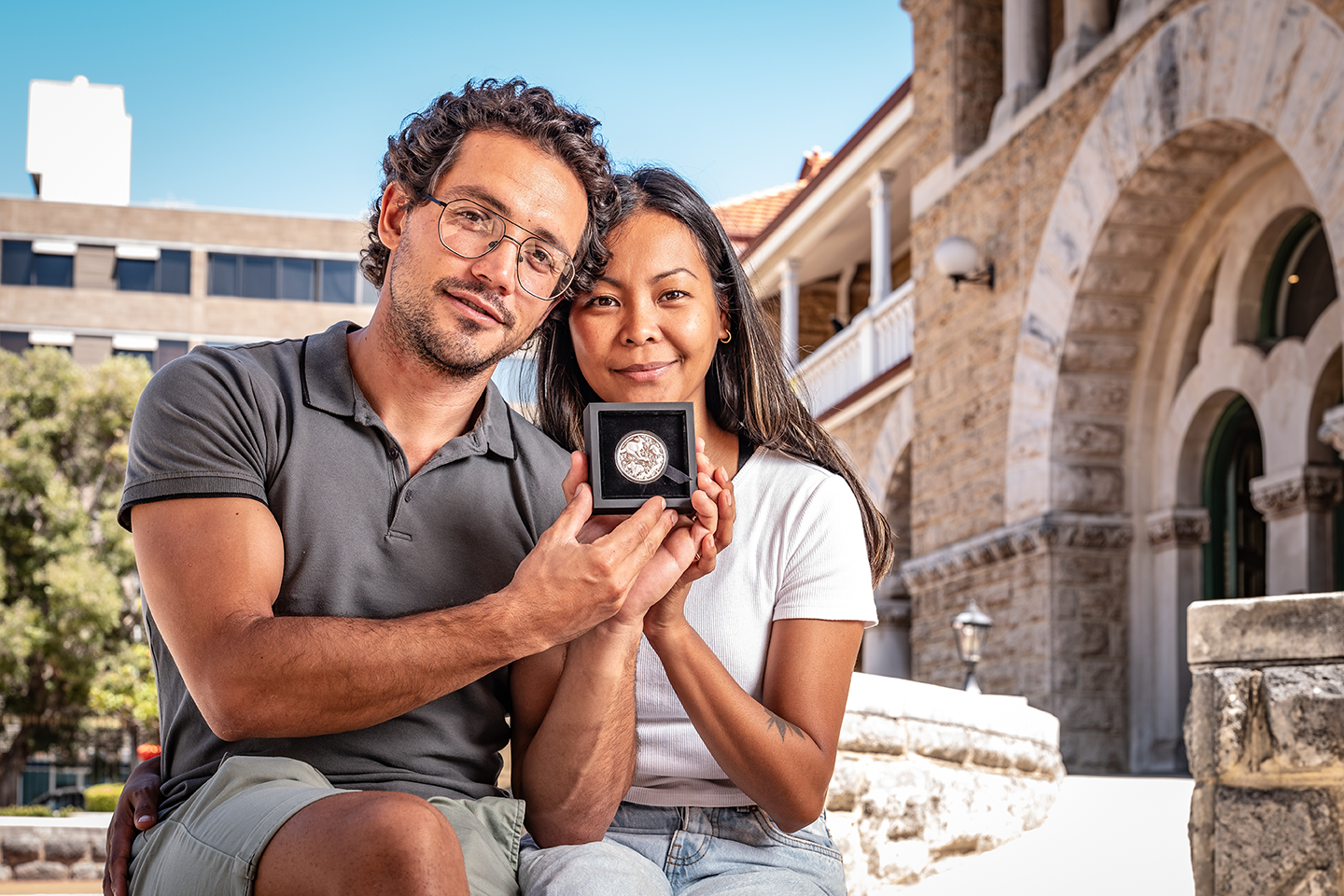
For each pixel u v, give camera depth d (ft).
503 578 7.04
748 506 7.59
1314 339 26.43
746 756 6.64
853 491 8.18
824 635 7.16
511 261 6.68
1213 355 30.07
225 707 5.74
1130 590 32.01
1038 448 32.81
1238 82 25.63
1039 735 15.83
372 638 5.74
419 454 7.02
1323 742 9.58
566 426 8.85
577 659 6.68
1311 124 23.45
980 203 37.24
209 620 5.88
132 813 6.74
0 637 79.71
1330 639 9.67
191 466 6.20
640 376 7.87
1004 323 35.40
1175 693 30.63
